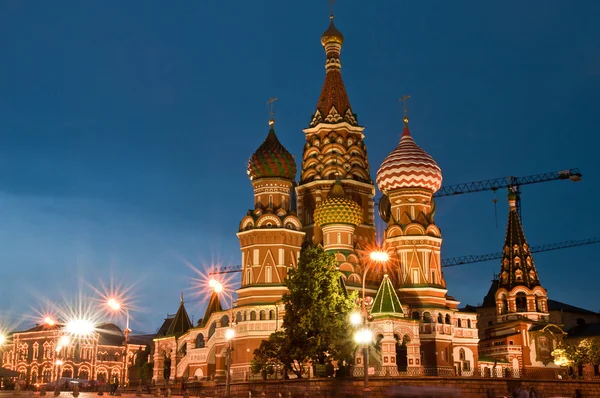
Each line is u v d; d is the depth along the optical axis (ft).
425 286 341.21
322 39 412.98
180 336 373.61
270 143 358.43
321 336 265.34
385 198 391.65
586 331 423.64
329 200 348.18
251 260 336.90
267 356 273.54
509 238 398.83
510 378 261.44
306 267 276.82
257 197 350.43
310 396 258.37
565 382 270.26
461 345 344.49
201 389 312.29
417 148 369.09
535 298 385.09
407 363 290.76
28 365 554.05
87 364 550.36
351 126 391.65
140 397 274.16
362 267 354.74
